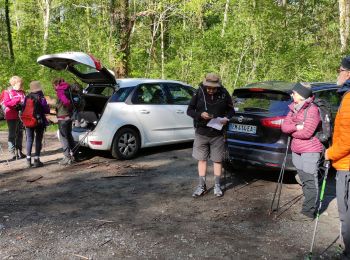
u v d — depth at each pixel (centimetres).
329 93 673
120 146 819
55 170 767
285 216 531
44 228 489
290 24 1680
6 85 1708
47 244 445
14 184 680
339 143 346
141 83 858
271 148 607
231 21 1695
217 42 1600
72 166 792
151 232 479
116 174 730
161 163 808
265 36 1558
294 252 430
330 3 1994
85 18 1923
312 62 1620
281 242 454
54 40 1925
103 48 1580
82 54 741
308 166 497
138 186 662
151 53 2067
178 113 904
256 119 630
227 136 664
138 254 423
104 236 466
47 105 798
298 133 493
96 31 1823
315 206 513
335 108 665
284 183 677
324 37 1923
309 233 479
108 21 1631
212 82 574
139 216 531
